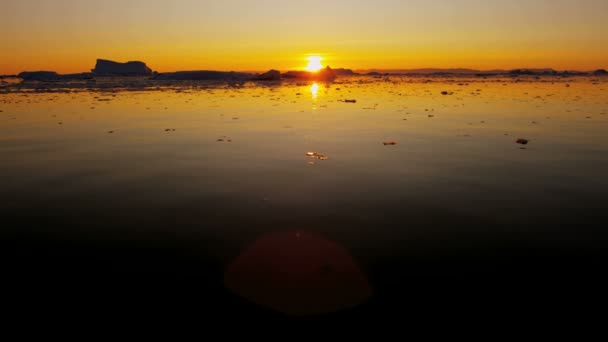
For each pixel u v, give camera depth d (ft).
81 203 17.67
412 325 10.13
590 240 14.14
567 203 17.52
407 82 138.92
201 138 31.68
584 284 11.66
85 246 13.88
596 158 25.21
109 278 12.05
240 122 40.16
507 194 18.67
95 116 43.88
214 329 10.02
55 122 39.47
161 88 91.71
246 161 24.58
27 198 18.26
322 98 70.18
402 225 15.46
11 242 14.15
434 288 11.56
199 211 16.84
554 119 42.45
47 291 11.44
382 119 42.70
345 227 15.30
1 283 11.78
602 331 9.87
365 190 19.29
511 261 12.87
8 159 25.00
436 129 36.09
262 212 16.74
